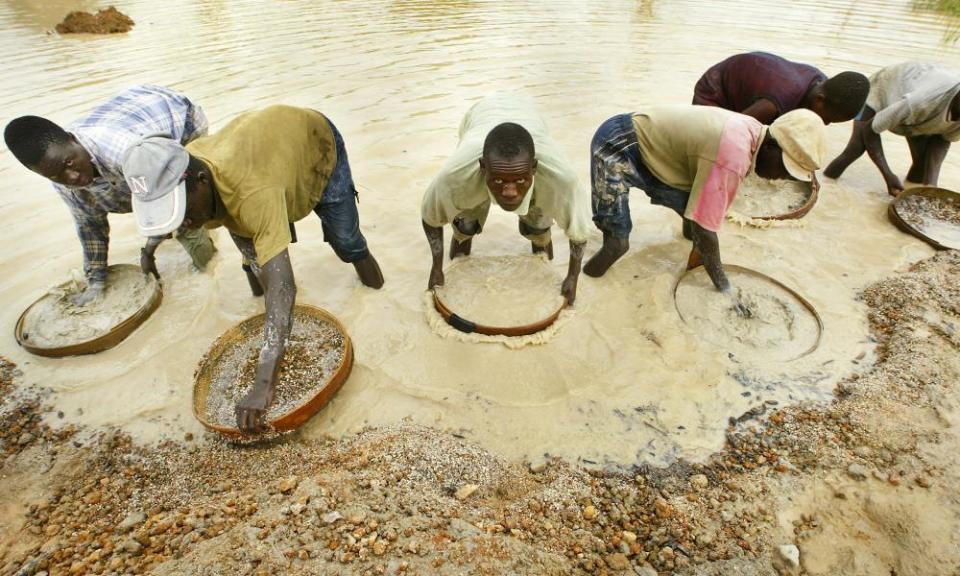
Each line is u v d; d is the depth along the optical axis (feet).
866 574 7.14
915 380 9.84
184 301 12.34
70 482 8.84
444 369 10.57
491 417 9.67
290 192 9.11
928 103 13.78
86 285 12.02
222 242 14.28
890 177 15.56
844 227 14.44
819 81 12.69
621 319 11.68
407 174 17.13
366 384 10.32
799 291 12.28
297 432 9.50
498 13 33.24
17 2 37.09
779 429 9.29
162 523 7.69
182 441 9.48
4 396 10.23
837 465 8.56
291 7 35.27
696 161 10.48
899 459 8.46
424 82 23.13
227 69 24.31
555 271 12.58
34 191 16.28
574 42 27.68
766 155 10.82
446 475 8.64
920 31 27.96
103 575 6.91
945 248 13.25
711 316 11.53
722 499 8.27
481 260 12.80
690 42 27.32
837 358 10.53
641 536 7.80
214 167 7.95
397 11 33.88
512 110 10.75
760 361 10.52
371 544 7.05
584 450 9.08
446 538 7.25
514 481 8.61
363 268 12.25
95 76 23.43
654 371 10.39
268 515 7.54
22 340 11.10
